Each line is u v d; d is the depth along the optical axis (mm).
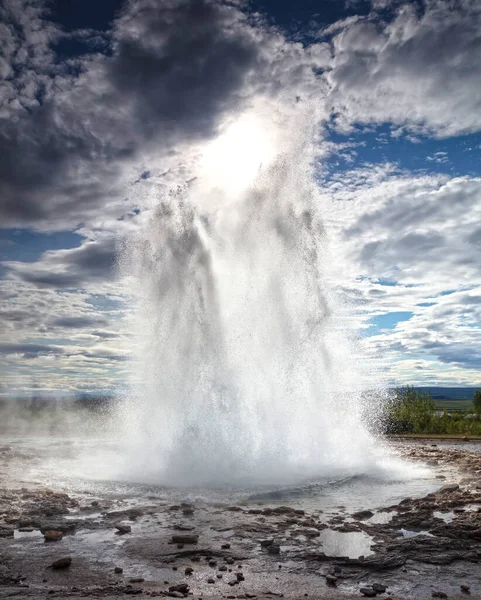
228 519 9281
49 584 6270
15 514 9477
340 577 6602
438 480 13086
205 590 6121
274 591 6117
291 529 8641
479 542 7816
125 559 7219
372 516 9562
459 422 39406
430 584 6340
